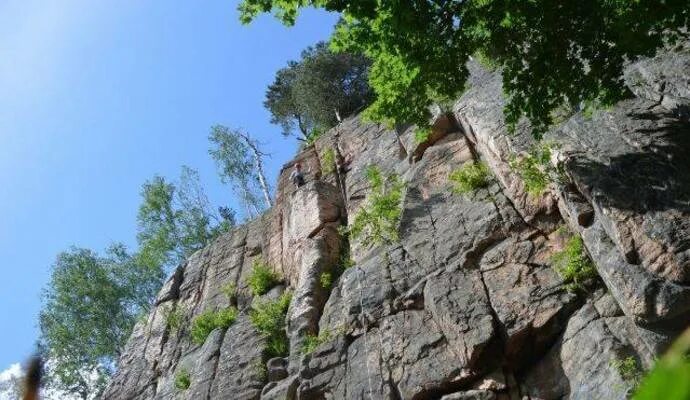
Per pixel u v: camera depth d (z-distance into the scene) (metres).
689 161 10.51
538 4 10.42
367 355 12.98
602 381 9.88
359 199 19.33
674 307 9.21
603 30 10.34
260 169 38.75
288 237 20.66
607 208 10.45
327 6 10.66
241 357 16.92
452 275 13.13
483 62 18.23
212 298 21.86
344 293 14.75
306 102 32.03
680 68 12.21
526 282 12.16
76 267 36.81
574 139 12.26
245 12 10.84
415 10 10.38
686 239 9.51
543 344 11.44
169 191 40.06
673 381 0.76
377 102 12.61
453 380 11.52
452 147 17.02
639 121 11.70
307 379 13.37
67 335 34.03
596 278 11.51
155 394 19.31
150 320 23.39
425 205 15.65
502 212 13.77
